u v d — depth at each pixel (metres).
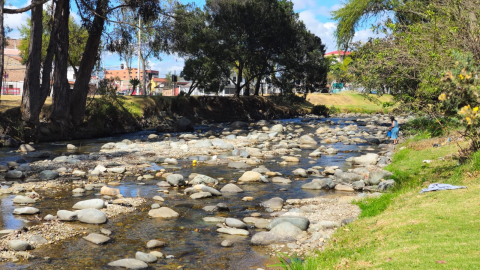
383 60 18.92
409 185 10.06
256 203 10.70
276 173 14.84
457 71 8.52
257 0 48.66
